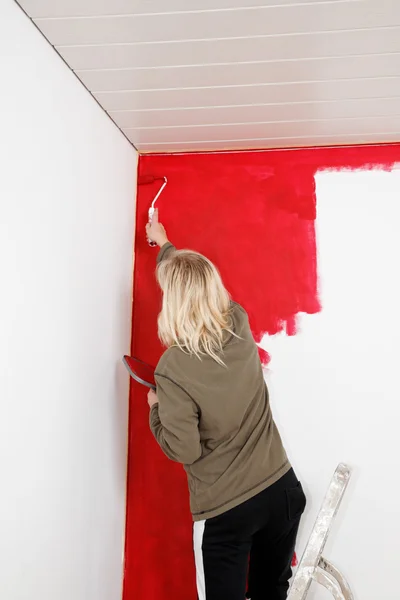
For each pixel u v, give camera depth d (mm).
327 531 1718
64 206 1618
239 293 2305
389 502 2117
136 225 2404
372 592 2078
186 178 2404
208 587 1591
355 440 2166
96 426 1873
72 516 1649
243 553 1600
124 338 2227
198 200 2385
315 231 2297
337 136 2252
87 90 1844
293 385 2223
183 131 2211
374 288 2236
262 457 1648
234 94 1882
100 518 1913
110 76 1746
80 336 1731
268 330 2268
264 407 1749
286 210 2328
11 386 1281
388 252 2248
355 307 2234
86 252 1799
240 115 2055
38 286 1432
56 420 1536
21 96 1355
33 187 1410
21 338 1332
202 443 1656
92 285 1853
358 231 2273
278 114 2049
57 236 1562
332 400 2195
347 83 1804
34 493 1394
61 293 1584
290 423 2203
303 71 1729
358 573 2096
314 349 2234
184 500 2230
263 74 1746
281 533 1651
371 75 1752
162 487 2248
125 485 2240
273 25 1476
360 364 2203
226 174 2389
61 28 1464
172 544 2213
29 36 1414
